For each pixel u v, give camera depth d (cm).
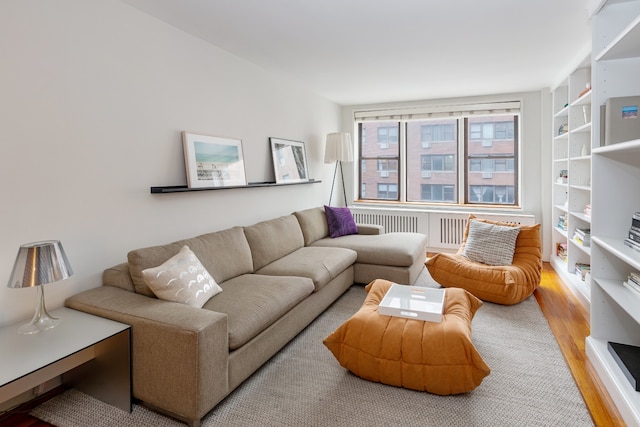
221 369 183
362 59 354
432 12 253
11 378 138
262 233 332
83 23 215
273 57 348
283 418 180
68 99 208
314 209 446
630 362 194
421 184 570
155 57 262
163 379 176
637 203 220
